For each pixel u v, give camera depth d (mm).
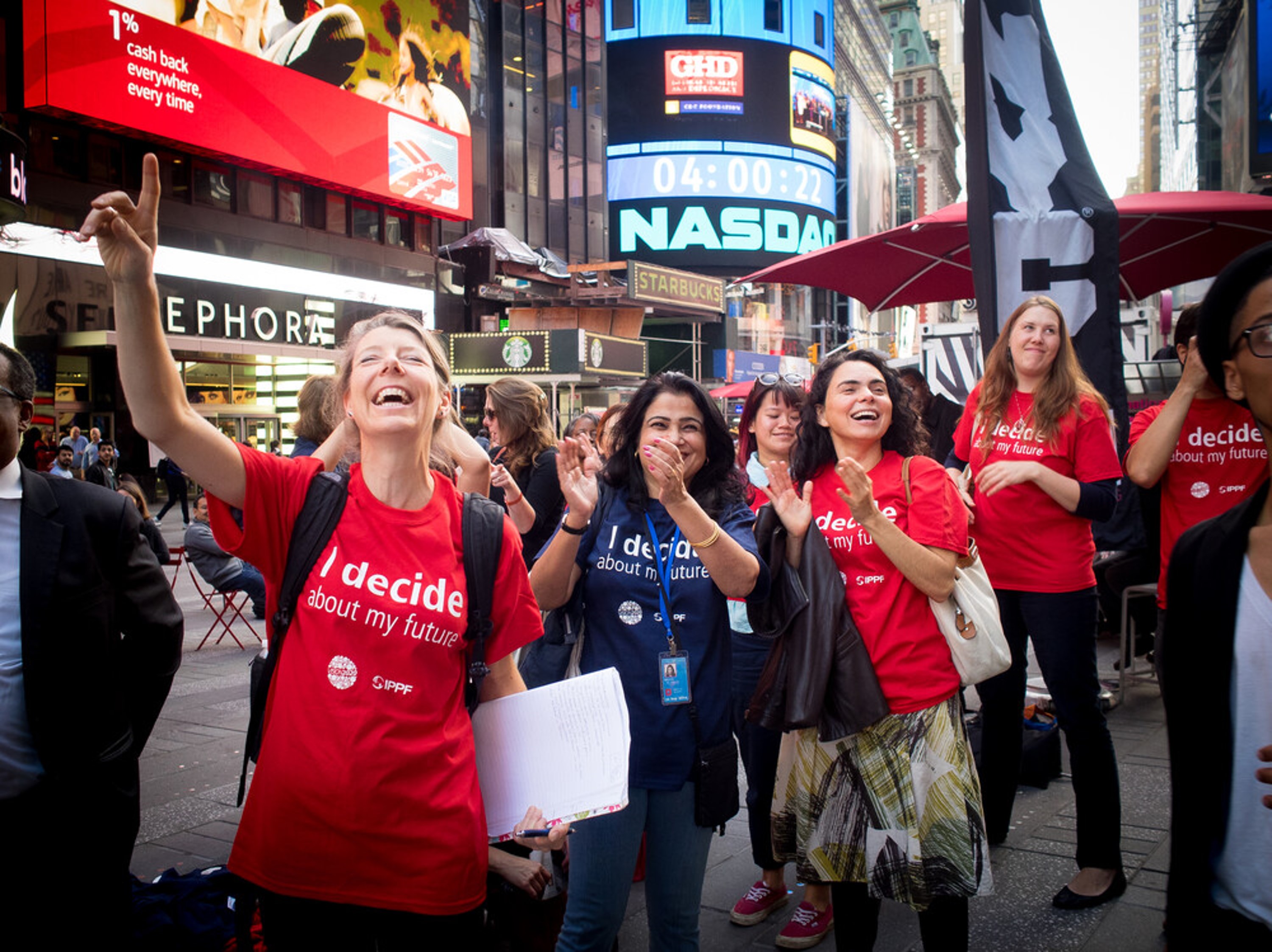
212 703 6379
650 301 36188
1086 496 3328
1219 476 3576
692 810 2523
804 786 2844
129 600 2492
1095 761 3369
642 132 55312
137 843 3986
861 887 2807
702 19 55281
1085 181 3996
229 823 4211
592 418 5801
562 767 2082
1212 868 1555
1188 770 1568
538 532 4246
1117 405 3957
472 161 30469
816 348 56688
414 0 26484
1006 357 3707
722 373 49375
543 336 26922
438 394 2096
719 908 3508
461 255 31922
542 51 38469
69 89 18094
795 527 2760
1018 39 4070
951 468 4098
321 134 23672
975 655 2682
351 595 1890
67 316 19094
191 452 1840
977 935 3129
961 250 5301
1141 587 6180
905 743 2688
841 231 71688
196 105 20547
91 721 2367
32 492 2348
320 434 3707
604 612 2627
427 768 1873
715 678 2564
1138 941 3059
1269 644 1476
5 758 2270
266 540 1941
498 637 2082
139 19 19281
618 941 3195
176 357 22344
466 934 1941
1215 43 47156
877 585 2760
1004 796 3826
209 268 21891
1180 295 31953
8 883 2271
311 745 1842
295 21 22844
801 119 57750
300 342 24156
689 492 2756
